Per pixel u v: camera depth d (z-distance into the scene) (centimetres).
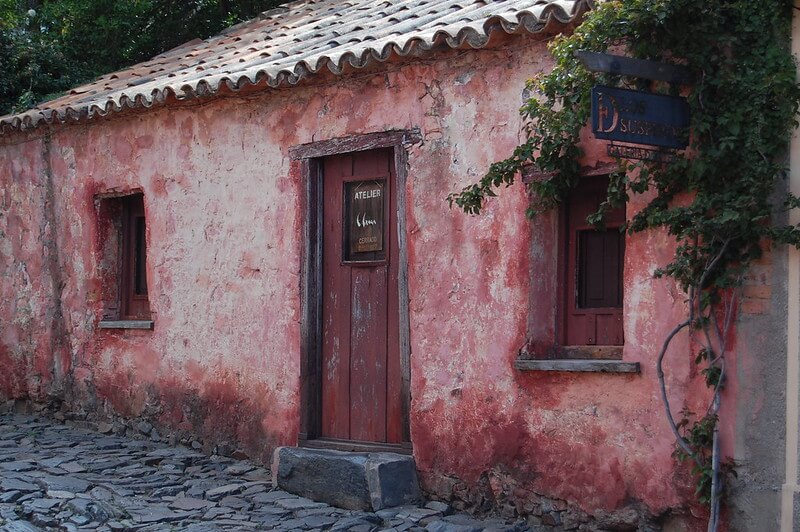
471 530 650
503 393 691
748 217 552
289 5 1286
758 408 563
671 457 599
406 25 833
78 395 1070
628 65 557
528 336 678
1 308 1178
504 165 654
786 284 555
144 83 1052
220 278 912
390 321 788
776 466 557
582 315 677
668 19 566
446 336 729
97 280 1054
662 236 608
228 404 900
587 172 650
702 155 571
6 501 729
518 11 655
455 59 727
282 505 733
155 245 983
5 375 1168
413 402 748
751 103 560
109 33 1562
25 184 1142
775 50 557
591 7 615
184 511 716
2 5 1538
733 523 571
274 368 859
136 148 1005
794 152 557
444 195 732
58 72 1529
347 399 816
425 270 743
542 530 660
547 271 684
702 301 579
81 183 1070
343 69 769
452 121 729
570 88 616
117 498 744
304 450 780
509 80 694
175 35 1612
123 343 1020
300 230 841
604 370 629
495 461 694
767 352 561
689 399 591
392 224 789
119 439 986
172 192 963
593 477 638
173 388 957
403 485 727
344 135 805
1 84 1455
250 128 888
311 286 836
